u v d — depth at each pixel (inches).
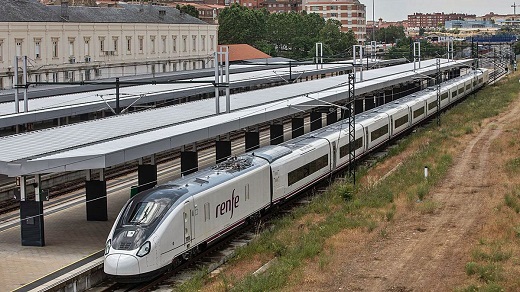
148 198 1045.2
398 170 1803.6
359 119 2027.6
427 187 1573.6
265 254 1146.0
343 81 2711.6
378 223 1295.5
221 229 1165.7
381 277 1006.4
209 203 1125.1
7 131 1940.2
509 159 1879.9
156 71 3860.7
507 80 4463.6
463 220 1302.9
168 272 1053.2
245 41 5718.5
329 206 1450.5
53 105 1950.1
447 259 1075.3
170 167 1859.0
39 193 1138.0
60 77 3127.5
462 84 3412.9
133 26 3641.7
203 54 4330.7
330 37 5944.9
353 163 1697.8
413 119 2491.4
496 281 964.0
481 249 1109.7
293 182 1462.8
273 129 2084.2
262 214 1373.0
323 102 1857.8
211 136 1407.5
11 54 2844.5
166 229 1015.0
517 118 2711.6
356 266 1057.5
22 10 2970.0
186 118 1621.6
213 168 1258.6
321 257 1089.4
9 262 1057.5
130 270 970.1
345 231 1247.5
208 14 6210.6
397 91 3221.0
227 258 1142.3
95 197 1299.2
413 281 986.1
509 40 6451.8
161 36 3895.2
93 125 1464.1
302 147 1551.4
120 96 2140.7
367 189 1577.3
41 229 1138.0
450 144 2169.0
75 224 1283.2
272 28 6131.9
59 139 1272.1
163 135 1282.0
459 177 1702.8
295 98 2003.0
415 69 3262.8
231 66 3604.8
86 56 3321.9
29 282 966.4
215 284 1000.9
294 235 1234.6
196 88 2393.0
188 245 1069.1
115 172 1760.6
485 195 1497.3
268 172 1353.3
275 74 2950.3
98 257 1076.5
